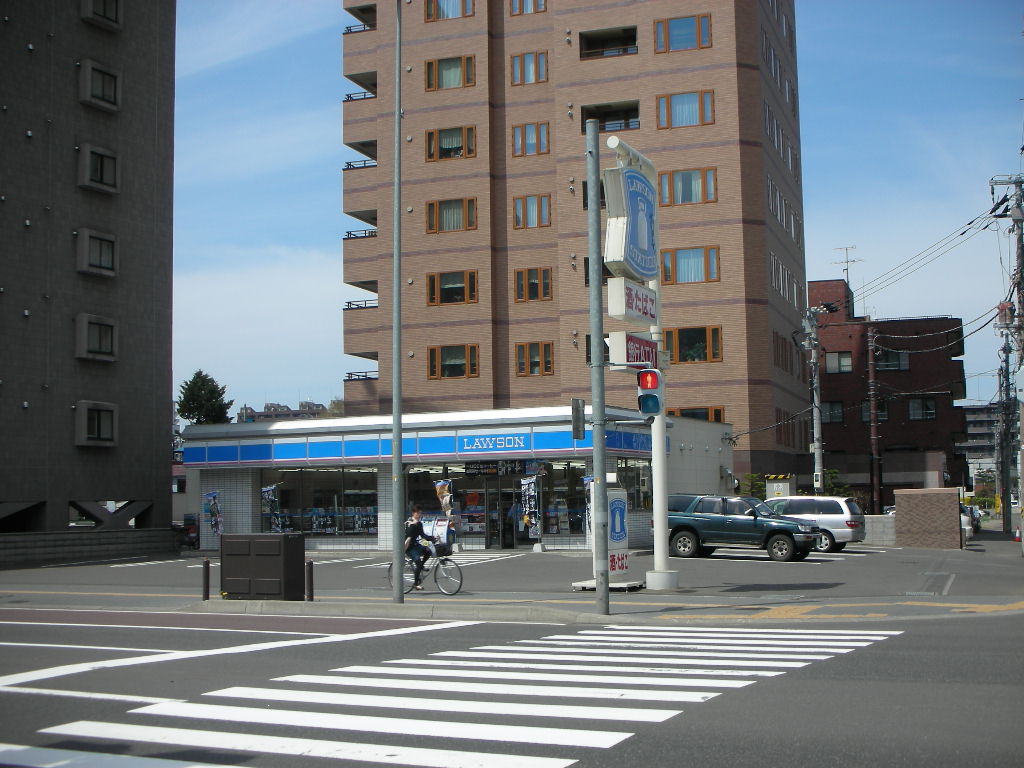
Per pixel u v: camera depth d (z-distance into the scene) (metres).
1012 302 34.41
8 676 11.29
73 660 12.52
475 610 17.38
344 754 7.33
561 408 35.00
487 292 50.84
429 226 51.97
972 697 8.88
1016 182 33.69
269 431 39.78
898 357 70.81
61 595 23.48
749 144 47.62
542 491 35.94
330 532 39.28
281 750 7.50
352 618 17.45
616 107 50.16
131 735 8.13
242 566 19.39
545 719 8.30
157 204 45.38
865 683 9.69
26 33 40.75
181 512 62.75
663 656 11.97
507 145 51.78
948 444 69.50
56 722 8.70
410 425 37.38
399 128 19.83
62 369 40.88
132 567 33.91
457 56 52.28
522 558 32.16
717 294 46.97
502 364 50.84
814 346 43.41
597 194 17.52
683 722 8.06
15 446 38.94
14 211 39.66
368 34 54.75
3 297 39.00
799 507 34.50
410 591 21.91
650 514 37.31
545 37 51.81
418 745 7.53
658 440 21.42
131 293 43.88
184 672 11.35
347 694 9.69
